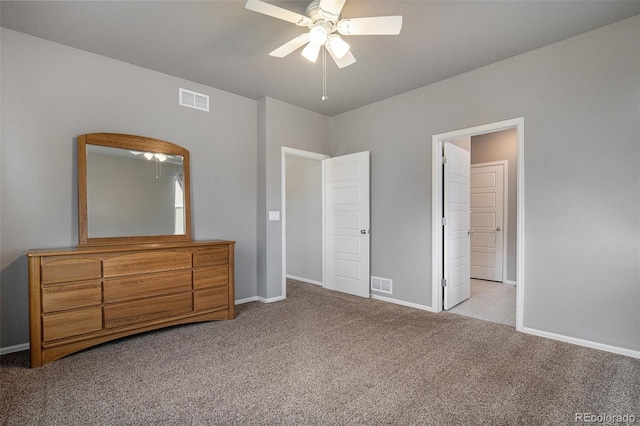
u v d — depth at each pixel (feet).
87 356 8.22
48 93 9.07
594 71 8.62
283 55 8.04
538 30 8.57
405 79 11.66
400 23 6.63
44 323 7.79
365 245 14.15
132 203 10.41
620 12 7.82
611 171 8.39
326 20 6.76
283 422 5.65
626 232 8.19
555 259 9.25
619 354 8.24
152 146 10.84
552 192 9.29
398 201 13.20
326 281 15.89
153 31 8.61
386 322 10.88
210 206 12.42
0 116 8.40
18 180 8.64
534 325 9.66
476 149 18.57
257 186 13.82
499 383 6.90
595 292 8.62
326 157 15.83
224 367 7.64
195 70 10.98
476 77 10.87
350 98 13.53
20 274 8.68
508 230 17.34
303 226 17.72
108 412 5.90
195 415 5.83
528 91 9.73
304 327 10.41
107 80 10.05
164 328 10.27
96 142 9.71
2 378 7.13
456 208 12.97
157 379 7.09
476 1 7.33
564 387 6.73
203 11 7.75
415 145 12.61
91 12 7.77
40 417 5.75
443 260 12.24
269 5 6.31
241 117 13.33
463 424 5.58
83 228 9.41
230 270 11.23
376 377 7.18
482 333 9.84
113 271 8.84
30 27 8.41
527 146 9.74
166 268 9.80
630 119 8.13
